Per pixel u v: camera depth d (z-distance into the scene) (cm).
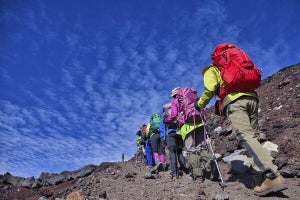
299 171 548
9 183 962
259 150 465
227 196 475
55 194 642
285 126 746
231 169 625
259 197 475
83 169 962
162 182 640
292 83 1071
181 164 704
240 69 487
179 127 657
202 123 637
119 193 575
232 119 495
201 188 552
